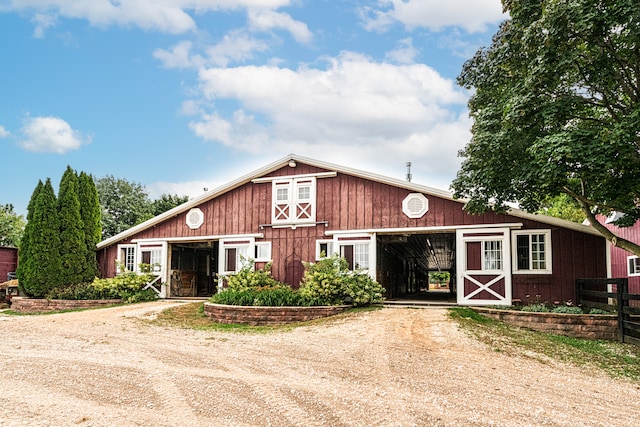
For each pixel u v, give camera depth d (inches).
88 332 430.9
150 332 432.5
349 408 209.5
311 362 300.2
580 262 528.7
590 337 450.6
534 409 217.0
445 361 305.7
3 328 458.6
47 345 364.8
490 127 424.5
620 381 292.2
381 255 671.1
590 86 375.6
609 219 610.2
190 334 420.8
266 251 663.1
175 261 773.3
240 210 686.5
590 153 319.6
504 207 460.8
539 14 376.2
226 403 215.5
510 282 547.2
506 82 426.9
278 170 671.1
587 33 324.2
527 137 391.2
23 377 261.1
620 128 319.0
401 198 605.0
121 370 276.2
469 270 565.9
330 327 431.5
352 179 631.8
